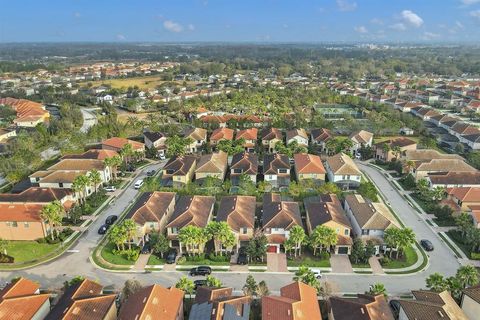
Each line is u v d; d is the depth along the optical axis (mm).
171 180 113000
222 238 72812
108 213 97562
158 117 195125
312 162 115250
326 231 74625
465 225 82875
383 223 80375
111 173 119875
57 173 108500
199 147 150250
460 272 63219
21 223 83750
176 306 56438
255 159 123625
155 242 78250
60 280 71062
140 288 64438
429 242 81688
